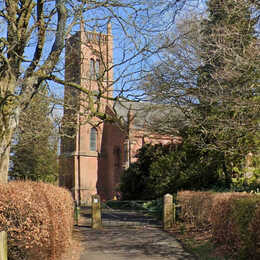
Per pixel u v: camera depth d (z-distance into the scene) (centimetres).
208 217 986
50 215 648
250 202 669
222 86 1100
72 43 1073
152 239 986
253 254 644
